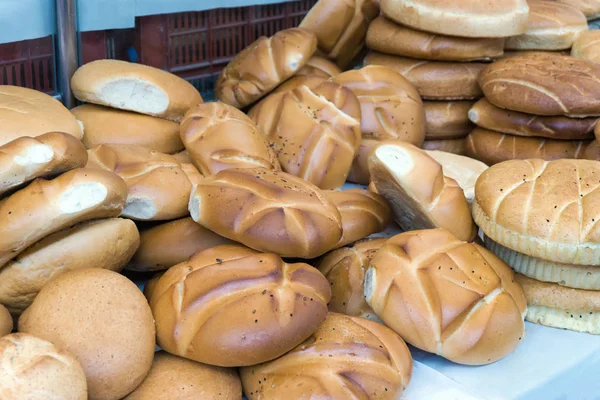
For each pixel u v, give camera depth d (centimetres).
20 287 85
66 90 121
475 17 134
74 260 86
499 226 100
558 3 158
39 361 70
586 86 125
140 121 115
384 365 84
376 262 96
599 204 96
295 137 122
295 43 131
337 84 130
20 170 83
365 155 130
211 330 82
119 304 80
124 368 78
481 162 133
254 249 91
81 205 83
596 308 101
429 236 97
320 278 89
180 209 100
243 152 111
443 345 91
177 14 134
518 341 94
